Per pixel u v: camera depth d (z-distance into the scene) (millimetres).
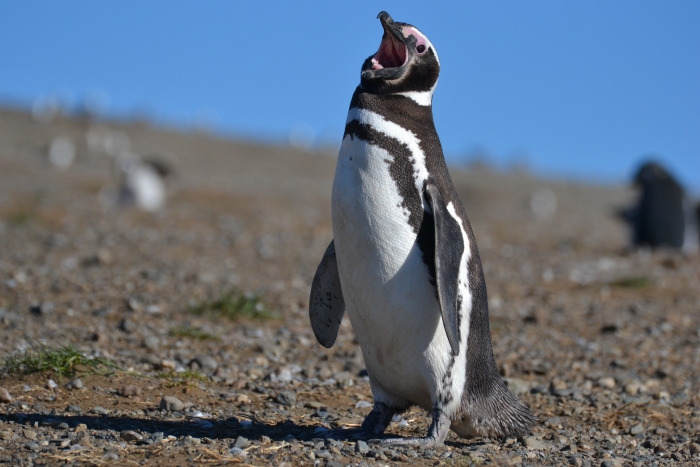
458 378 16953
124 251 47031
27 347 24266
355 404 21844
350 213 16422
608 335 32250
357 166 16469
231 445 16344
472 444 18125
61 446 15922
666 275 48625
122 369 22328
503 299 39500
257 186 112312
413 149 16594
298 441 16953
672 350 30078
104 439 16484
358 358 26719
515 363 26969
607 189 198125
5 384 20328
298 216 76688
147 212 70562
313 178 150375
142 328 28234
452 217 16547
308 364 25859
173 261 44594
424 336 16484
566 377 25719
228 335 28469
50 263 40812
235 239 55469
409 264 16219
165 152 166125
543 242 65688
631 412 22125
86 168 122938
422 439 16891
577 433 20156
